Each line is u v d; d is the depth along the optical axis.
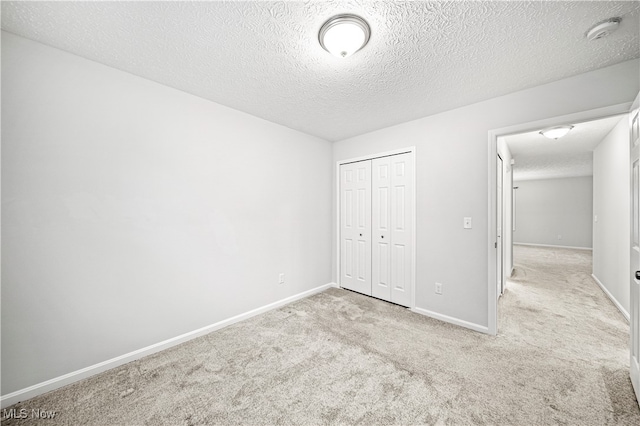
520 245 8.55
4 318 1.53
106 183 1.88
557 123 2.06
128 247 1.99
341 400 1.56
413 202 2.93
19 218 1.57
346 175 3.71
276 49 1.69
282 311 2.94
